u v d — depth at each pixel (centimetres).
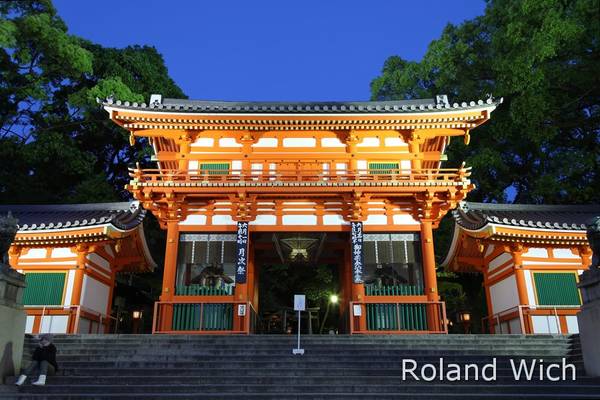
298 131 2150
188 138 2119
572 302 2025
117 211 2272
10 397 1066
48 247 2117
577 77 2912
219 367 1256
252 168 2111
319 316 3775
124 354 1375
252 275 2211
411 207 2006
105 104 1958
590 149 3347
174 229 1953
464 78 3672
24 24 3014
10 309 1212
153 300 3225
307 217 1997
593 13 2602
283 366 1264
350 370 1222
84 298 2109
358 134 2152
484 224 1997
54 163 3712
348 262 2205
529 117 2977
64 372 1227
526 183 3606
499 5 3362
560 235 2027
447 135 2131
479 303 3073
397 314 1838
